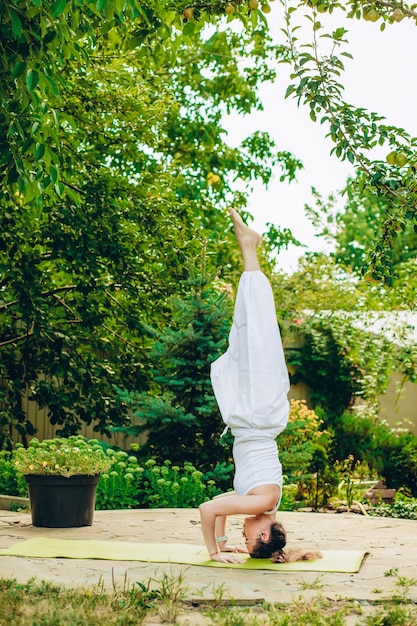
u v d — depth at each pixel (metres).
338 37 5.92
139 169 13.75
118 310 13.04
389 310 17.59
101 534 7.39
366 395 15.83
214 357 10.24
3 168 7.08
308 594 4.97
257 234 6.45
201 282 10.84
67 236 11.69
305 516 9.04
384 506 11.51
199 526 8.03
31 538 7.05
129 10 5.80
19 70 5.30
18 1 5.54
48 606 4.34
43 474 7.73
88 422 12.07
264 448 6.09
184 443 10.65
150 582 5.18
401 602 4.81
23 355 12.26
